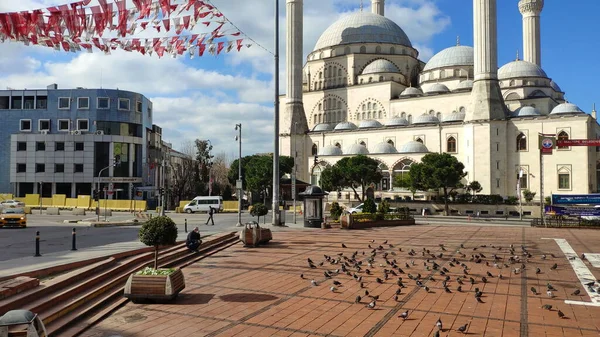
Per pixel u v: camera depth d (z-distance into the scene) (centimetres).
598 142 4031
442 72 8662
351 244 2491
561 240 2755
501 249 2309
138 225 4003
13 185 7525
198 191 8981
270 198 8075
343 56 9369
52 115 7712
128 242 2444
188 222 4316
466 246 2438
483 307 1218
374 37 9450
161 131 10400
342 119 9131
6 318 699
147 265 1631
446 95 7981
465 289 1422
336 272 1655
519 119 6800
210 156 9662
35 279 1166
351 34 9588
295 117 8900
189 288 1431
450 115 7644
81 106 7675
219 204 6112
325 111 9369
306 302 1273
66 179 7406
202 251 2119
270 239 2522
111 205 6222
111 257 1669
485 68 6969
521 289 1423
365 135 8275
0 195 6894
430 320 1106
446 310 1190
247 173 8000
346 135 8488
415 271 1695
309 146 8881
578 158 6375
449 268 1766
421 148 7462
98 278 1352
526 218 5522
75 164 7438
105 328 1045
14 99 7825
